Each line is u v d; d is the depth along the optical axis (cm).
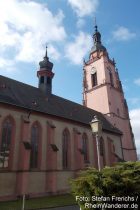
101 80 5384
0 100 2614
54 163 2819
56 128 3191
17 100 2938
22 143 2597
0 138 2480
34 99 3394
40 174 2752
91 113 4678
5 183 2361
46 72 4112
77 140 3381
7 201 2250
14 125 2658
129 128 5284
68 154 3266
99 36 6150
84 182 1035
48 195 2691
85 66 5922
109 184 993
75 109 4294
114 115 5016
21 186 2388
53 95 4184
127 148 5022
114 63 5875
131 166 1130
